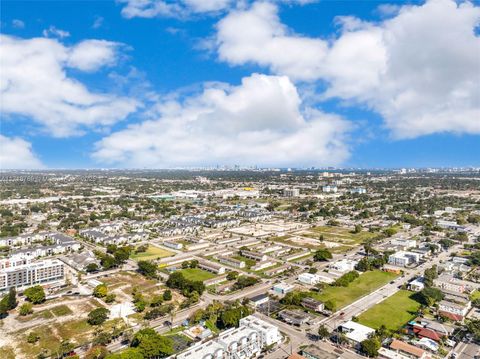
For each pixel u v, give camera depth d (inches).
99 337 5689.0
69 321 6565.0
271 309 7101.4
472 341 5880.9
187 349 5251.0
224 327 6294.3
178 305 7278.5
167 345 5290.4
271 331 5821.9
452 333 6077.8
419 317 6722.4
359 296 7805.1
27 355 5428.2
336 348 5669.3
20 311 6875.0
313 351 5408.5
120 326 6314.0
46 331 6181.1
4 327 6343.5
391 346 5541.3
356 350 5605.3
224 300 7628.0
